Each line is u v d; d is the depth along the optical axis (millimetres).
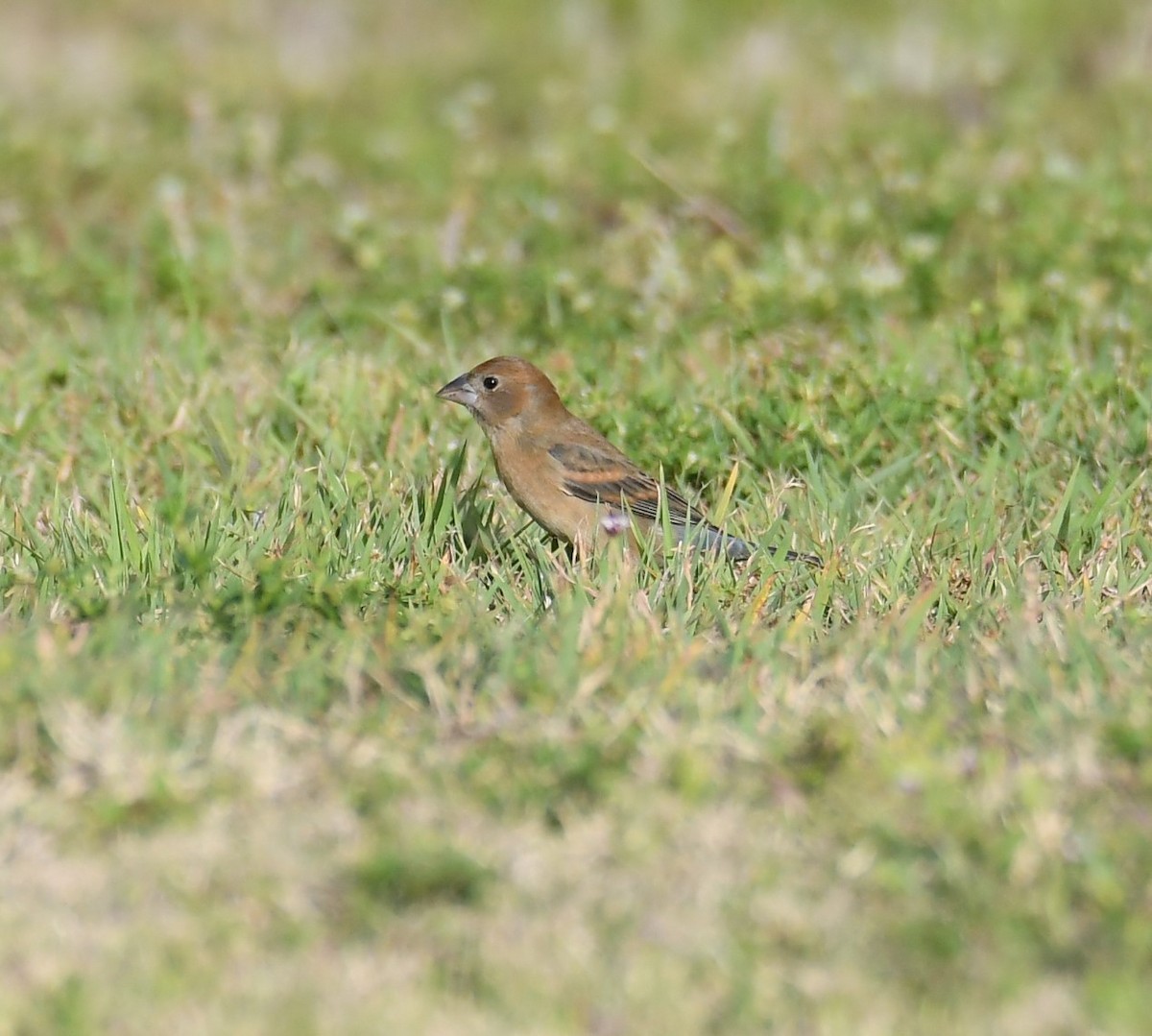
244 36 32656
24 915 8617
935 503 14516
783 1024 7938
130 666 10625
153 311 19484
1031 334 18219
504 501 15031
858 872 8953
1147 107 26453
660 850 9141
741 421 16047
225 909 8727
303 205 23000
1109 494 14141
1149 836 9094
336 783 9703
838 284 19766
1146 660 11234
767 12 33875
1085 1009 7969
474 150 25375
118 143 25297
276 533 13602
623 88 28781
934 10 33219
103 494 14648
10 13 33000
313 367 16984
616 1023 7910
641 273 20578
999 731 10188
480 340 18859
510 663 10922
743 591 12734
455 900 8859
